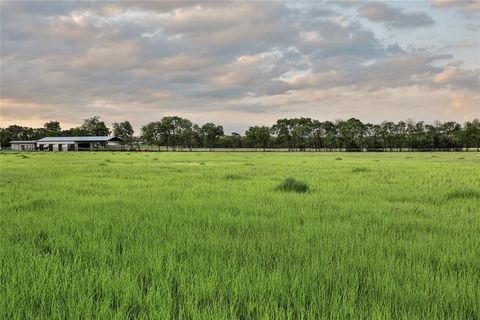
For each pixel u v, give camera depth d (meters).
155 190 16.38
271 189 16.59
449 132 166.38
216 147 191.75
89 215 10.32
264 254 6.57
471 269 5.86
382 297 4.79
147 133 182.38
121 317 4.26
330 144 174.25
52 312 4.41
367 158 65.75
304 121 184.50
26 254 6.54
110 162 46.66
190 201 12.93
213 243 7.25
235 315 4.31
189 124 190.88
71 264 6.10
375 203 12.69
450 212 11.12
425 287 5.14
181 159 58.75
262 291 4.97
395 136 167.12
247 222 9.34
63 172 27.70
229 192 15.61
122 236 7.97
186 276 5.46
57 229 8.56
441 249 7.01
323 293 4.89
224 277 5.38
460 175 25.00
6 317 4.32
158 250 6.71
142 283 5.23
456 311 4.42
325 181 20.80
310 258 6.42
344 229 8.59
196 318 4.24
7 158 58.94
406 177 23.39
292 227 8.91
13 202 12.89
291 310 4.39
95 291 5.10
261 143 182.75
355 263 6.07
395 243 7.35
